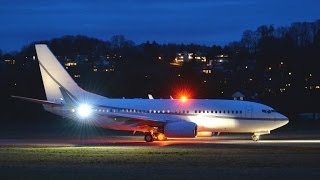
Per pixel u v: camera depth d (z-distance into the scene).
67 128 105.31
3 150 58.22
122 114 72.81
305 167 41.97
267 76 165.88
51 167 42.75
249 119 71.81
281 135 86.00
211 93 145.38
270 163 44.75
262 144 65.00
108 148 60.38
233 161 46.41
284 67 170.50
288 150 56.22
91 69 169.62
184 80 149.25
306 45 195.88
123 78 155.12
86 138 80.19
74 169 41.25
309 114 137.38
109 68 174.75
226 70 192.50
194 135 70.19
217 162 45.69
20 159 48.97
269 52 183.62
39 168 42.03
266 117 71.56
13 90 143.38
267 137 81.12
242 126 72.25
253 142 68.81
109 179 35.09
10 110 139.12
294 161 46.16
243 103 72.69
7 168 42.16
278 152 54.12
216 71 182.50
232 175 37.00
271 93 149.00
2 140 76.12
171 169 40.94
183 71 151.38
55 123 122.06
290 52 181.00
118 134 89.75
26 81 147.00
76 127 102.25
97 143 69.69
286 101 142.38
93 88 152.25
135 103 74.88
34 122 125.50
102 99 76.06
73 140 75.75
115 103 75.25
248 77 166.88
